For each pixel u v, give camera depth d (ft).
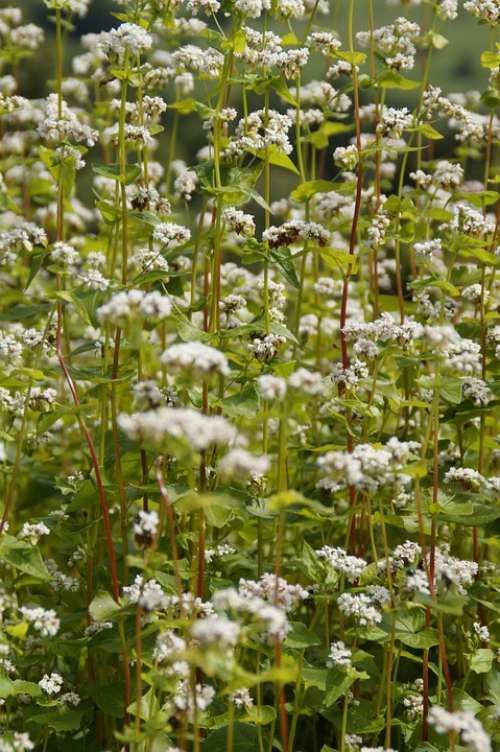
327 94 43.47
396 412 36.88
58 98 33.12
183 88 42.37
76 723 27.17
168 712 25.08
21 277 47.21
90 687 28.91
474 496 29.91
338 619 33.55
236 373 35.96
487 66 36.88
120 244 46.60
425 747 27.91
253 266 58.39
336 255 32.63
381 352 29.48
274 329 32.30
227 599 22.43
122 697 28.58
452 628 33.65
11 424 35.53
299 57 34.96
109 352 36.11
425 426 36.91
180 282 34.53
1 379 30.25
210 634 20.51
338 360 48.11
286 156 33.83
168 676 23.41
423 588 25.22
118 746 30.45
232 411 28.86
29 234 31.71
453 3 37.19
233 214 32.68
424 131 35.27
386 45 37.65
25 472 39.34
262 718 25.77
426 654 28.58
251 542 40.04
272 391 22.80
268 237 32.09
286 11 34.45
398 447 24.67
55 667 33.96
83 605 33.63
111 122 47.32
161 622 23.27
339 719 28.50
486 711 28.84
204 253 37.29
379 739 30.89
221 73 34.53
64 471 40.98
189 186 41.19
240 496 30.37
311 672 27.04
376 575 28.68
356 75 34.53
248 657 33.73
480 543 36.29
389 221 37.29
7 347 31.96
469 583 30.25
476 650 29.30
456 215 37.14
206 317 33.81
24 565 27.50
